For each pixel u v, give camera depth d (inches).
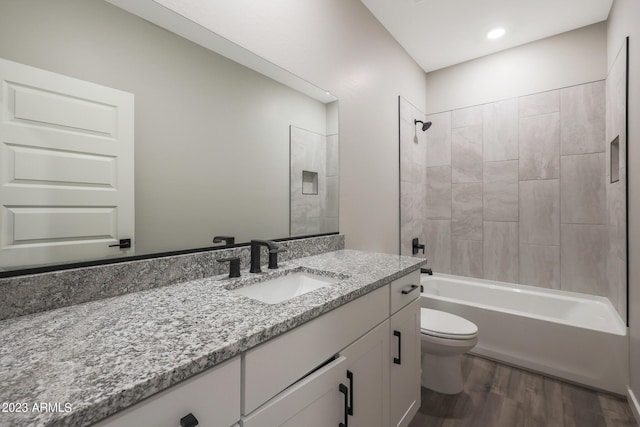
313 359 32.0
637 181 61.9
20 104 29.4
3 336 24.4
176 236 42.3
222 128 48.3
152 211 39.7
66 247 32.3
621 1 71.1
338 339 35.9
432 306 92.5
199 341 23.4
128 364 20.0
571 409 63.4
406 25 88.7
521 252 99.7
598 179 87.5
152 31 39.5
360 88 78.7
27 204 29.9
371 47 83.3
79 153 33.3
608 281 85.6
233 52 49.3
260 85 54.1
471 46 100.0
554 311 90.6
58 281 30.8
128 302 32.8
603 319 77.6
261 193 54.9
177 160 42.5
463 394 69.0
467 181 110.0
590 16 84.4
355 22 76.7
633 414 60.9
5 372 19.0
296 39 59.7
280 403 27.6
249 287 43.3
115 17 36.2
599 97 87.0
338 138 71.2
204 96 45.7
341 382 35.7
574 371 71.8
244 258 50.0
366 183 81.9
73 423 15.3
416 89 110.3
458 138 111.9
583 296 89.2
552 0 77.7
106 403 16.5
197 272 42.9
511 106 101.1
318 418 32.4
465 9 81.5
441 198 115.8
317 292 36.9
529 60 97.8
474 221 108.7
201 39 44.9
